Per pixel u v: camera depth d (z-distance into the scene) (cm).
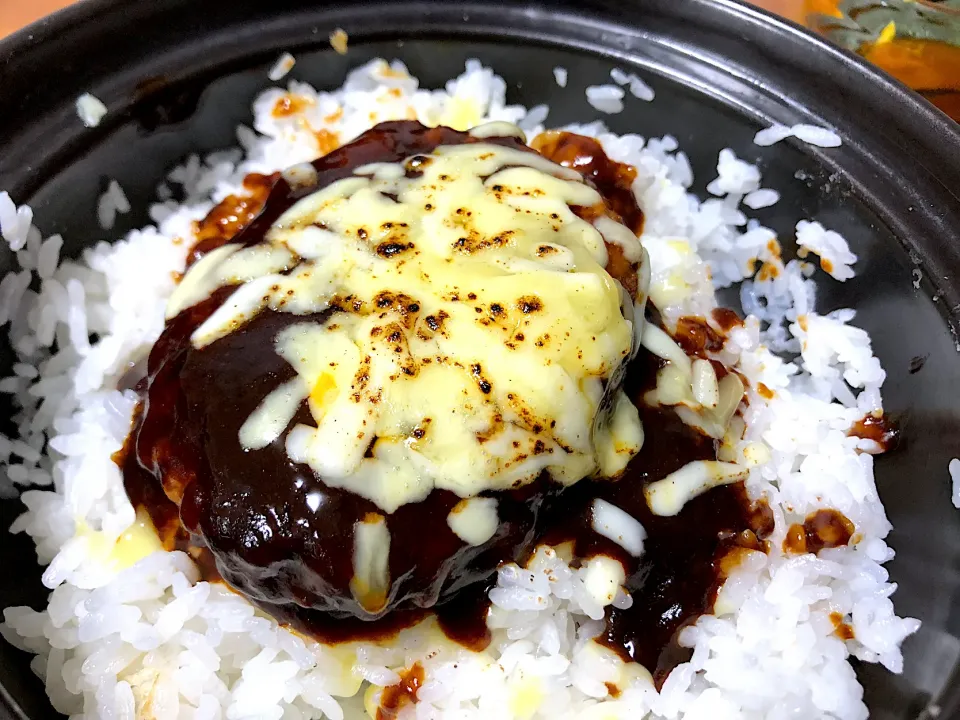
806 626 17
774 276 22
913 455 18
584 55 21
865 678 17
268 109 21
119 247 20
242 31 20
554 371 15
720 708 17
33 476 18
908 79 22
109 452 18
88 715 15
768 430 20
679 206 23
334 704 16
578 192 18
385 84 23
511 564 16
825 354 21
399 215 17
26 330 18
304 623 16
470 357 15
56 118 17
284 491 14
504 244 16
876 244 19
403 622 16
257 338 15
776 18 19
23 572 17
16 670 15
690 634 17
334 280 16
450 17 21
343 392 14
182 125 20
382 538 14
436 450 14
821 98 19
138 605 17
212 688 16
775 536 19
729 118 20
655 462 17
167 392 15
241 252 17
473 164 18
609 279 16
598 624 17
